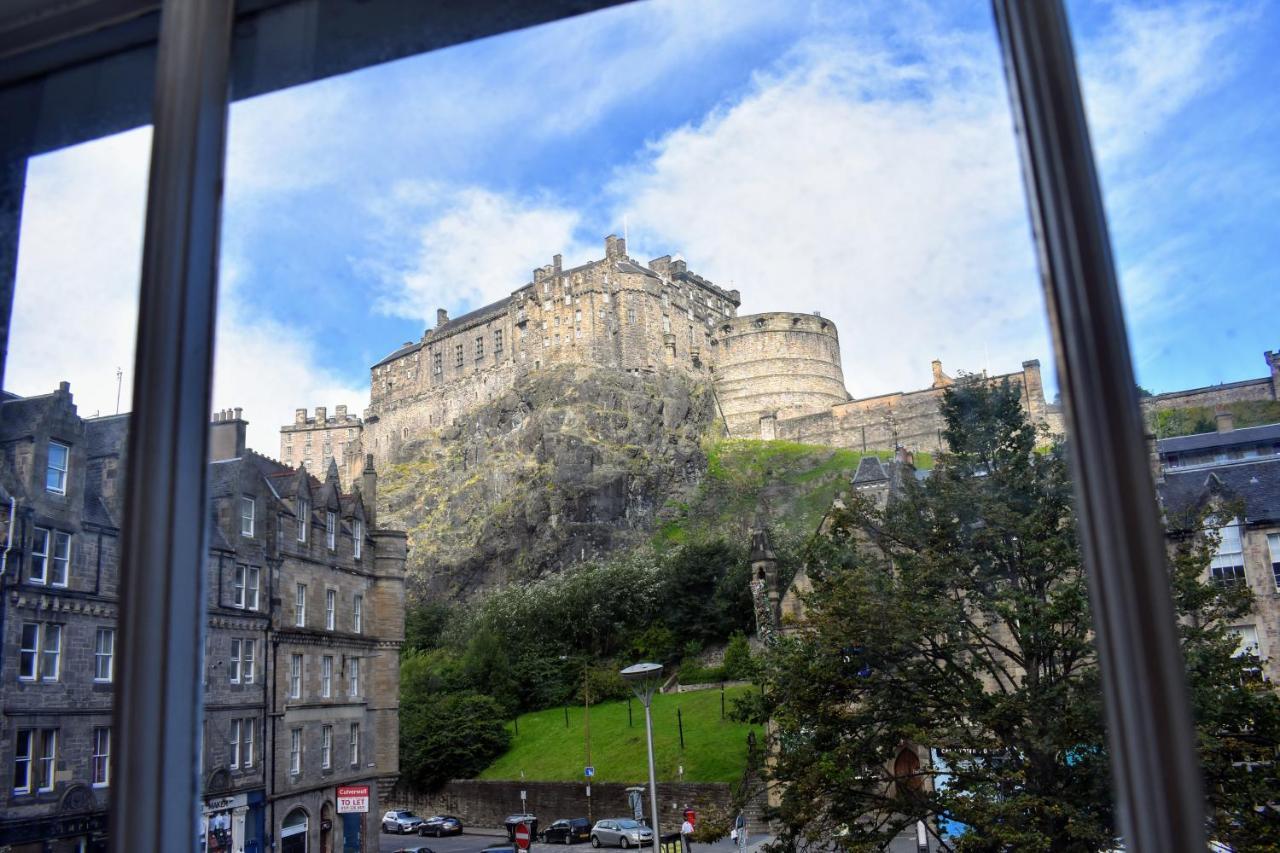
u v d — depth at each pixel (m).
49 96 3.07
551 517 78.88
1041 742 8.94
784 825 12.97
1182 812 1.49
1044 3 1.85
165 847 1.91
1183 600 9.51
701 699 41.62
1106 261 1.73
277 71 3.04
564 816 33.56
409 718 35.91
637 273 107.12
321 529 20.94
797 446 79.44
